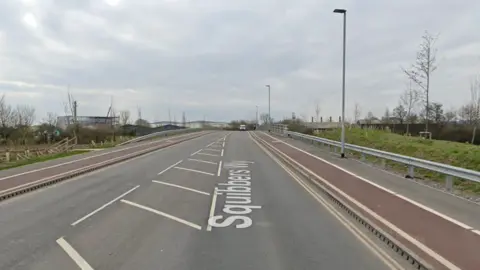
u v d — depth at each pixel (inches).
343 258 271.6
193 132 2896.2
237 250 286.4
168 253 278.4
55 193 533.6
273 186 584.1
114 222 368.2
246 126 3801.7
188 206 440.1
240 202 464.1
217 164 884.6
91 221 372.5
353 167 777.6
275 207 438.0
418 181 604.4
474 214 392.8
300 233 333.7
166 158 1031.6
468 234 323.3
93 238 315.6
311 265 256.5
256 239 315.0
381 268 253.6
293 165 819.4
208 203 457.7
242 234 329.4
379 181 603.5
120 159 986.7
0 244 301.6
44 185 605.0
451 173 513.7
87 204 453.7
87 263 257.8
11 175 706.8
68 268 248.7
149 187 573.6
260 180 644.1
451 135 1318.9
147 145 1530.5
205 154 1142.3
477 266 252.7
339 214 406.3
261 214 403.2
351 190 525.7
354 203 442.3
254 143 1626.5
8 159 1027.3
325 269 249.6
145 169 796.6
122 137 2018.9
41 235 326.0
